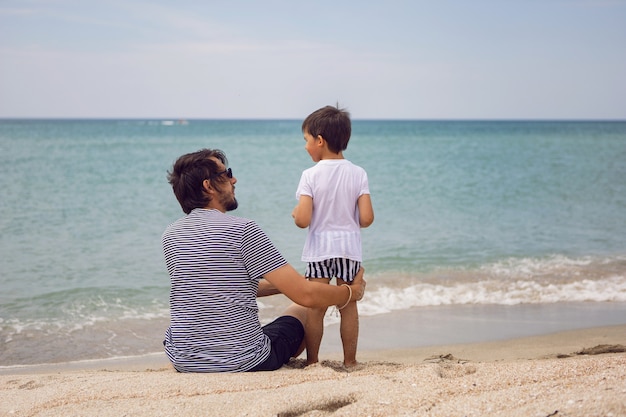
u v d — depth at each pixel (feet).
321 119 12.53
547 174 74.28
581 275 27.55
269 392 9.42
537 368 9.86
